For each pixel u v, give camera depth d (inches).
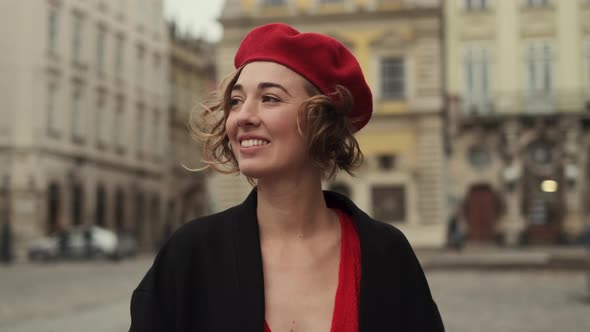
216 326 54.1
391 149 1173.1
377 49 1182.3
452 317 382.3
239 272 55.0
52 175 1333.7
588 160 1400.1
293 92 56.4
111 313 402.3
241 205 58.6
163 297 56.1
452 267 745.0
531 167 1400.1
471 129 1411.2
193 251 56.5
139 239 1652.3
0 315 392.2
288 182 57.7
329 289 56.9
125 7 1598.2
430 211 1154.0
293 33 58.0
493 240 1390.3
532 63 1407.5
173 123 1828.2
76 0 1414.9
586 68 1398.9
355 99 59.3
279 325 54.9
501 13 1413.6
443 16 1301.7
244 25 1180.5
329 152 58.8
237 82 57.6
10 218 1284.4
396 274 58.5
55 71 1349.7
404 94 1175.6
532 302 457.7
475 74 1417.3
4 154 1298.0
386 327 56.6
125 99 1595.7
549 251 1132.5
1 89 1304.1
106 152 1514.5
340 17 1185.4
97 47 1493.6
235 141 57.2
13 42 1306.6
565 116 1391.5
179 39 1863.9
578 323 360.2
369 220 59.8
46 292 546.3
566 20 1400.1
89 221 1444.4
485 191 1405.0
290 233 58.3
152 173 1713.8
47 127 1326.3
